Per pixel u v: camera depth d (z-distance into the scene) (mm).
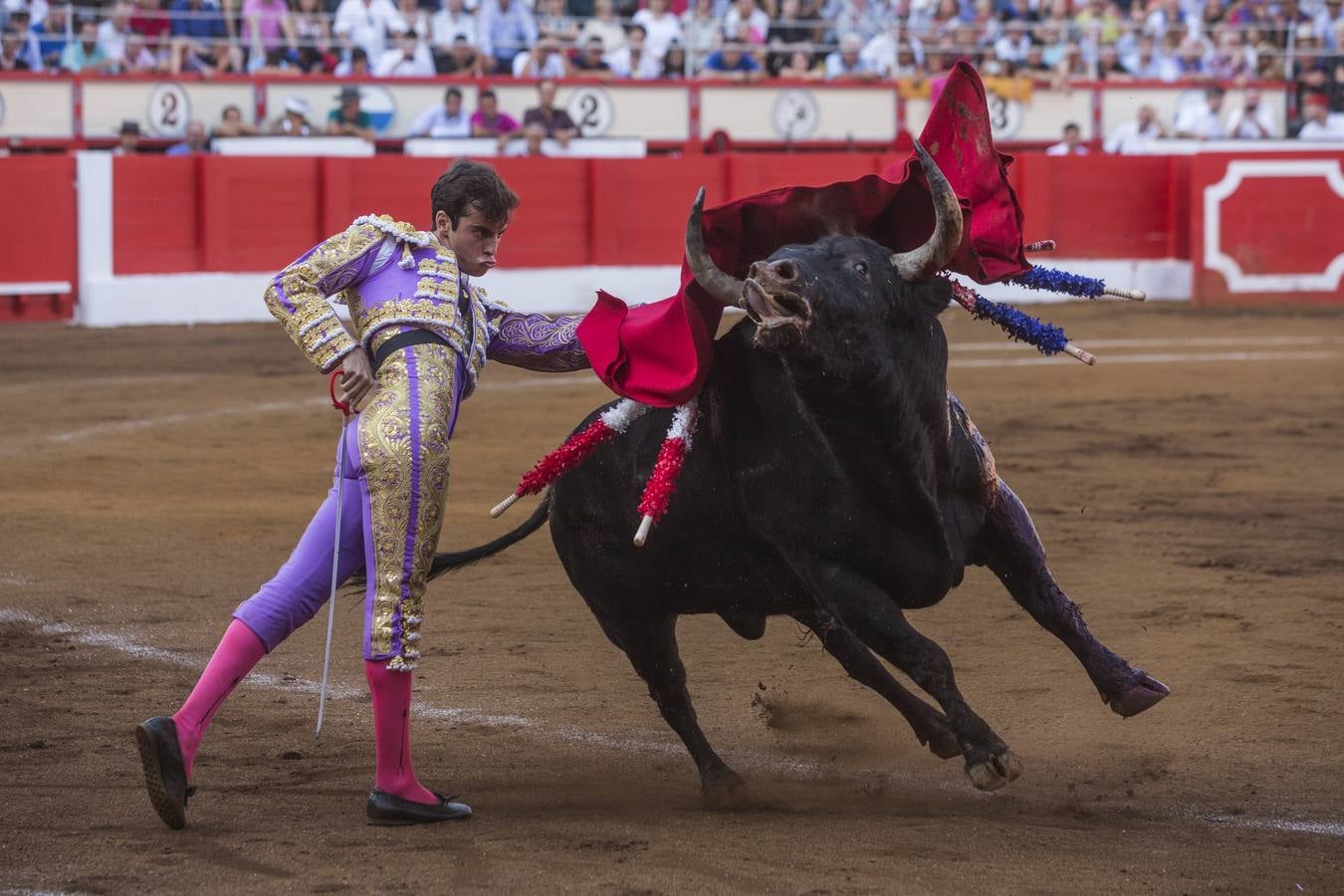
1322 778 7500
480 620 10859
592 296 32375
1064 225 34750
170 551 12875
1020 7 37531
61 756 7914
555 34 34156
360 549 6840
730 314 24375
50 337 27688
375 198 31031
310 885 5926
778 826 6770
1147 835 6590
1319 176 34688
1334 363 24969
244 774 7664
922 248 6461
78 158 29234
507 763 7965
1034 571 7383
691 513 7141
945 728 7336
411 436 6645
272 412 20312
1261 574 12016
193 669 9656
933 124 7090
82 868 6137
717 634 10508
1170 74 37250
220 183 30047
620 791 7480
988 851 6320
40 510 14445
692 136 34062
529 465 16859
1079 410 20672
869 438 6539
